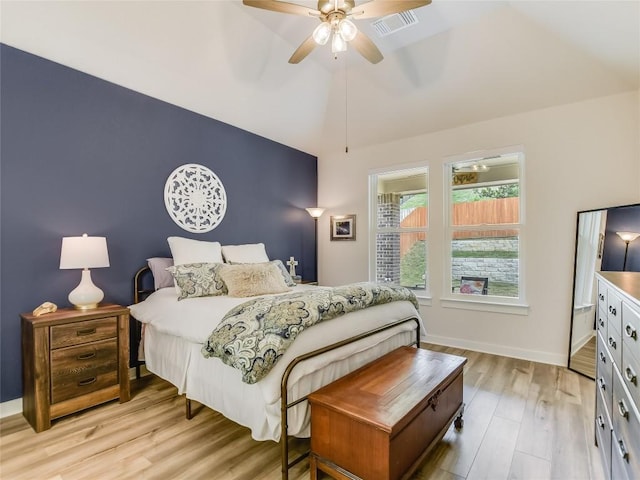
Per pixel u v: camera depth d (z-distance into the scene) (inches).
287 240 188.2
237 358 65.1
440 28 120.7
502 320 144.3
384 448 55.5
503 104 139.3
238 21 117.0
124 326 102.0
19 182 98.0
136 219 124.0
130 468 70.6
